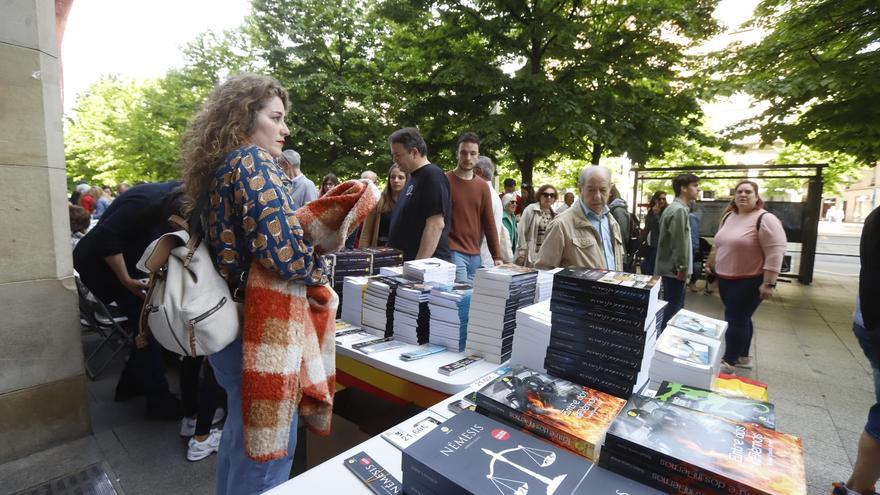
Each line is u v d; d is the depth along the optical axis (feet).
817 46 20.10
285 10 45.09
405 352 5.66
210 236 3.89
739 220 11.32
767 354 13.74
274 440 3.76
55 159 7.55
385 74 43.86
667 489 2.70
